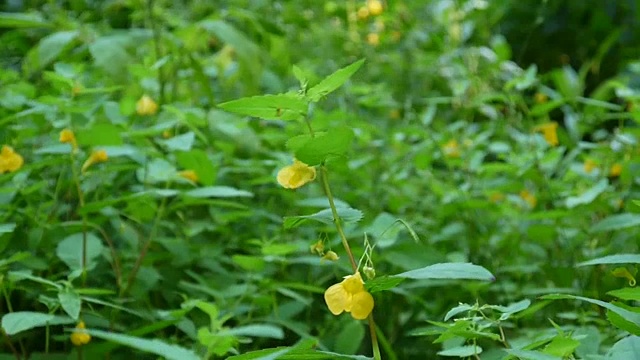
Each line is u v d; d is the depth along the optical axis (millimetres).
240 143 1312
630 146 1388
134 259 1157
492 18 2262
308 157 799
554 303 1230
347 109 1789
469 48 2031
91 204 1013
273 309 1144
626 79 1590
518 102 1576
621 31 2354
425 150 1520
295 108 800
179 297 1159
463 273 753
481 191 1438
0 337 1075
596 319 1047
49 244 1101
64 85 1119
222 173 1296
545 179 1336
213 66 1649
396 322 1271
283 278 1206
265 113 804
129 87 1330
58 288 923
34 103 1210
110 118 1190
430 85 2193
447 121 2041
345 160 826
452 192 1390
